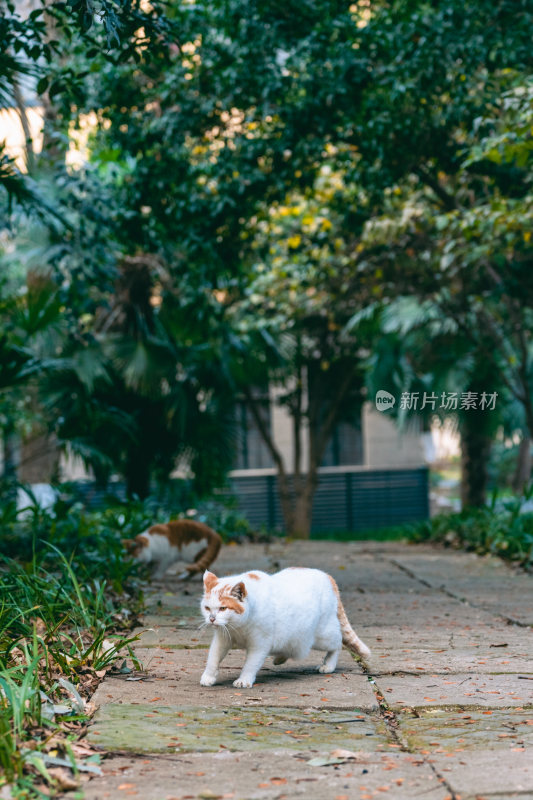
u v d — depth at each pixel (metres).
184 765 3.13
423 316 13.38
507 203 8.60
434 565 9.84
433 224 10.57
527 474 20.58
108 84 8.62
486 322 11.88
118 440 11.71
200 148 9.48
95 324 13.42
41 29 6.14
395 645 5.38
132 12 5.79
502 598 7.41
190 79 8.73
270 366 14.55
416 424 16.92
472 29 8.02
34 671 3.73
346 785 2.95
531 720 3.75
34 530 7.69
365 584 8.30
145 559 7.88
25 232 10.88
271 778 3.01
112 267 9.43
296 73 8.52
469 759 3.23
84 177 9.52
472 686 4.33
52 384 11.14
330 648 4.55
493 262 10.58
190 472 13.45
